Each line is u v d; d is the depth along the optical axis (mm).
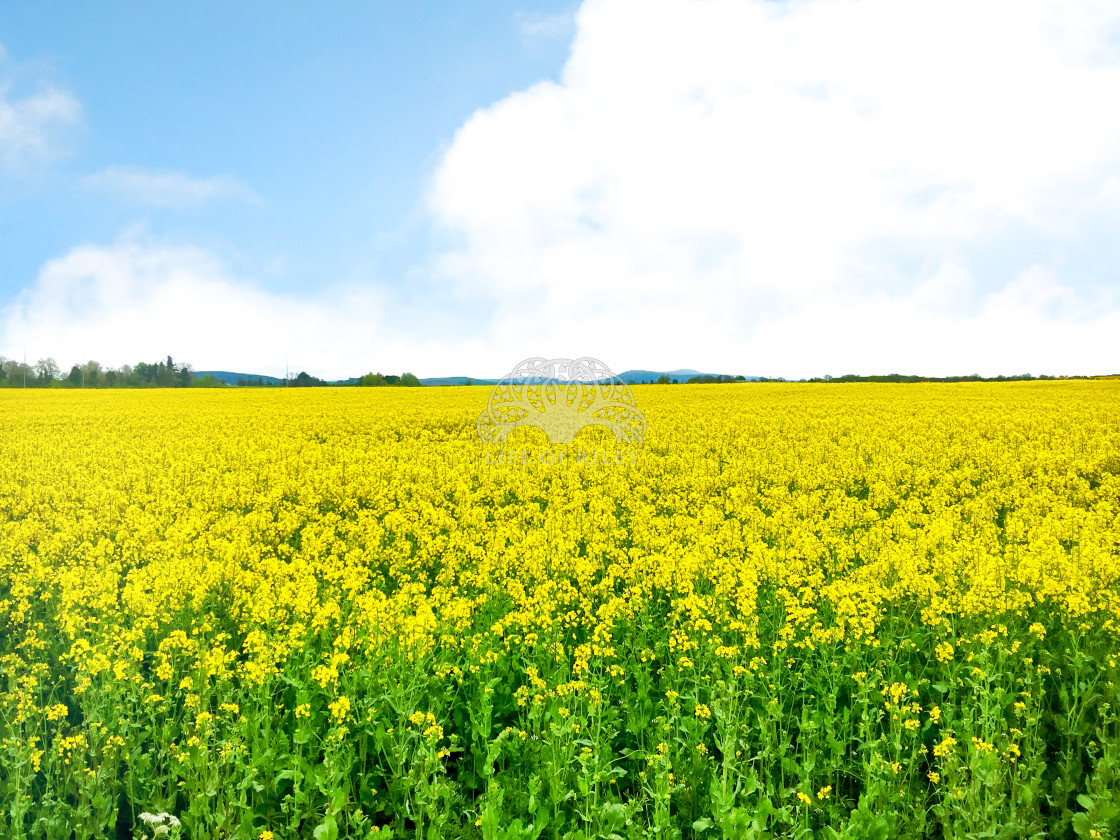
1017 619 8266
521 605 9320
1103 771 5660
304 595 8930
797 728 6805
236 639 8945
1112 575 9273
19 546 12344
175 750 6133
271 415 37469
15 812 5328
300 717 6480
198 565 10992
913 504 15125
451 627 8383
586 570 10320
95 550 12266
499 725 6801
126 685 7062
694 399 47312
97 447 25578
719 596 9148
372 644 7602
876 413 34688
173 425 32781
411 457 23219
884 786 5508
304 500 16750
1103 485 16938
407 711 6402
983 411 34719
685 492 17203
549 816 5445
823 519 14344
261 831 5535
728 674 7164
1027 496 15938
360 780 6156
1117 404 38375
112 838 5664
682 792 5777
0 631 9359
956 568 10070
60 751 5824
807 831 5227
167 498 16859
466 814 5820
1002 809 5402
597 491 16938
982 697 6469
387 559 12094
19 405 47500
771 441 24625
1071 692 6949
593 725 6477
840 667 7297
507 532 12750
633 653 8000
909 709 6195
